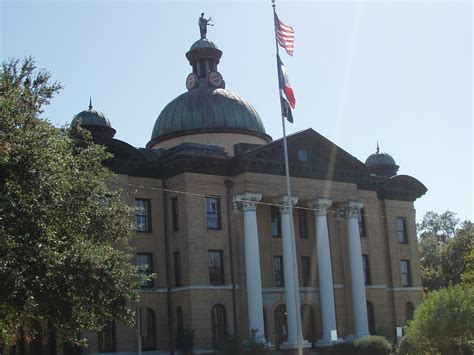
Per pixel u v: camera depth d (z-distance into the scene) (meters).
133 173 46.12
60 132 24.27
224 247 46.53
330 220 52.75
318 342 48.62
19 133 20.44
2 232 18.28
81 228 23.20
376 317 54.47
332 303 48.84
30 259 19.09
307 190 49.47
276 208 50.56
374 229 56.19
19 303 18.73
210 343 44.44
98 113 48.78
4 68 22.41
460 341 37.31
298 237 50.91
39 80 23.28
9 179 19.72
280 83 34.75
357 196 52.69
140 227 45.81
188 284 44.56
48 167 20.59
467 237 84.88
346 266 52.47
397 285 58.53
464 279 52.03
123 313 24.11
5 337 23.78
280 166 47.91
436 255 86.94
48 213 20.27
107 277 22.39
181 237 45.56
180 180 45.94
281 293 48.97
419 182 61.53
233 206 46.91
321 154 50.88
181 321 45.22
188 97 55.69
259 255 48.09
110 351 42.69
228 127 53.62
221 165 46.88
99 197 26.03
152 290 45.31
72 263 20.77
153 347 44.94
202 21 59.28
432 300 38.19
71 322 21.19
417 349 38.31
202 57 57.84
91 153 26.62
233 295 46.16
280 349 46.56
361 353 45.06
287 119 34.66
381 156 64.06
